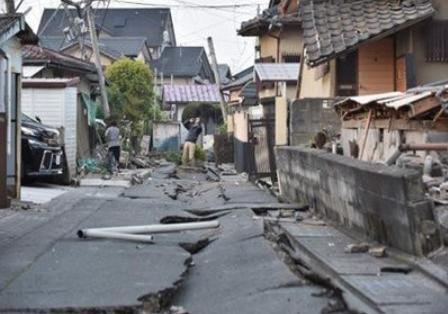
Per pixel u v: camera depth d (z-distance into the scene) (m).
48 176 19.02
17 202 14.90
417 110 11.21
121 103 39.25
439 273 7.32
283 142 20.52
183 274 8.62
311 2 18.39
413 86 16.66
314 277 7.82
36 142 17.95
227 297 7.62
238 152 30.64
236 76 59.19
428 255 8.03
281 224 12.19
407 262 8.17
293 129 18.47
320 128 18.39
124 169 28.33
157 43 79.19
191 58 75.38
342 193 11.02
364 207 9.80
